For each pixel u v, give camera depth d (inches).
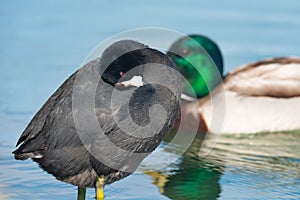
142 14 804.6
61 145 353.4
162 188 435.8
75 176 363.9
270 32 753.6
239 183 447.2
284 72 581.9
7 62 667.4
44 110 366.6
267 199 418.3
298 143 545.0
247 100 571.8
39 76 635.5
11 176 438.9
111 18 791.1
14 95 593.9
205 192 431.2
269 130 571.2
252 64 593.9
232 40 729.6
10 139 506.9
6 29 761.0
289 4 852.0
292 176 460.8
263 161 495.2
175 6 840.3
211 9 829.2
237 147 532.7
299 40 732.0
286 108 571.8
